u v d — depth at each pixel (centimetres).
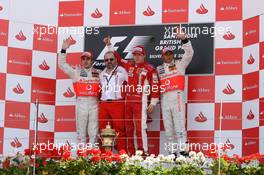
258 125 1911
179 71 1909
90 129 1934
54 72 2011
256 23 1944
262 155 1681
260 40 1936
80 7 2025
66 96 1998
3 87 1989
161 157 1680
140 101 1914
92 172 1669
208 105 1944
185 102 1950
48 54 2017
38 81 2005
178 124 1897
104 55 1991
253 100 1925
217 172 1652
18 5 2025
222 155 1719
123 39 1998
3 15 2014
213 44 1964
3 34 2008
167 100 1906
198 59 1962
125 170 1666
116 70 1939
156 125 1947
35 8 2033
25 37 2016
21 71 2002
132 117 1917
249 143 1912
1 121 1978
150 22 1994
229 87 1944
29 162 1694
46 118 1991
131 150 1905
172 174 1652
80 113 1938
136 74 1928
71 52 2012
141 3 2002
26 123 1983
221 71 1953
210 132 1934
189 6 1983
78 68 1955
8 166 1695
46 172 1680
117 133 1881
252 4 1955
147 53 1984
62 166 1681
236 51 1953
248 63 1942
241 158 1678
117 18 2008
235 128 1927
